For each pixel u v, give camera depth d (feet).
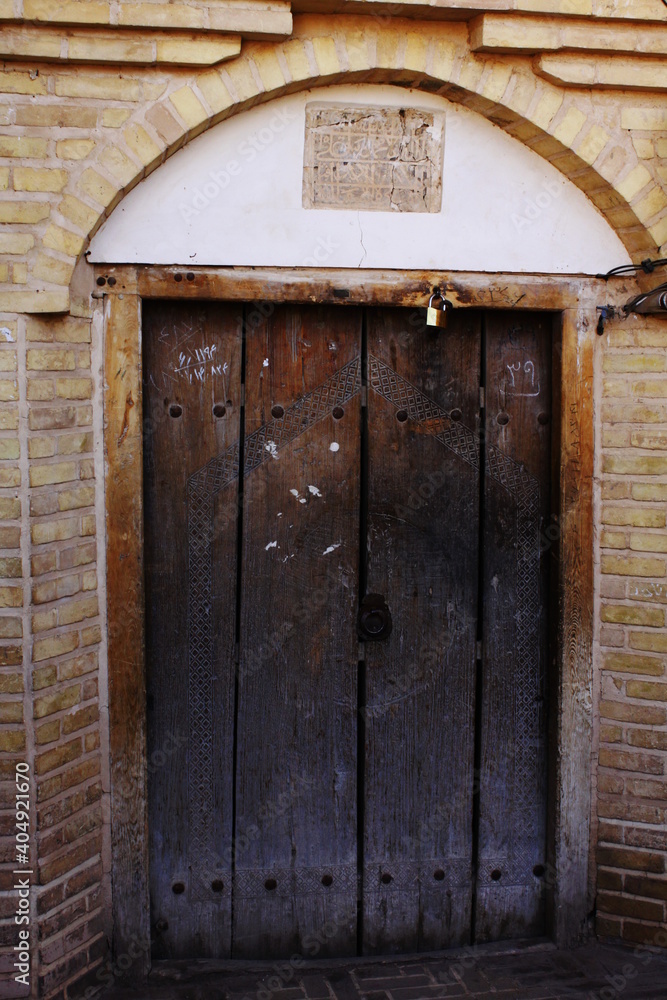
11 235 9.64
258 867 11.67
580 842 11.74
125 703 10.77
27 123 9.66
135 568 10.69
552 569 11.75
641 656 11.41
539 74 10.37
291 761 11.66
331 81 10.39
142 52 9.67
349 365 11.40
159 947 11.53
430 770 11.90
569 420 11.33
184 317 11.03
